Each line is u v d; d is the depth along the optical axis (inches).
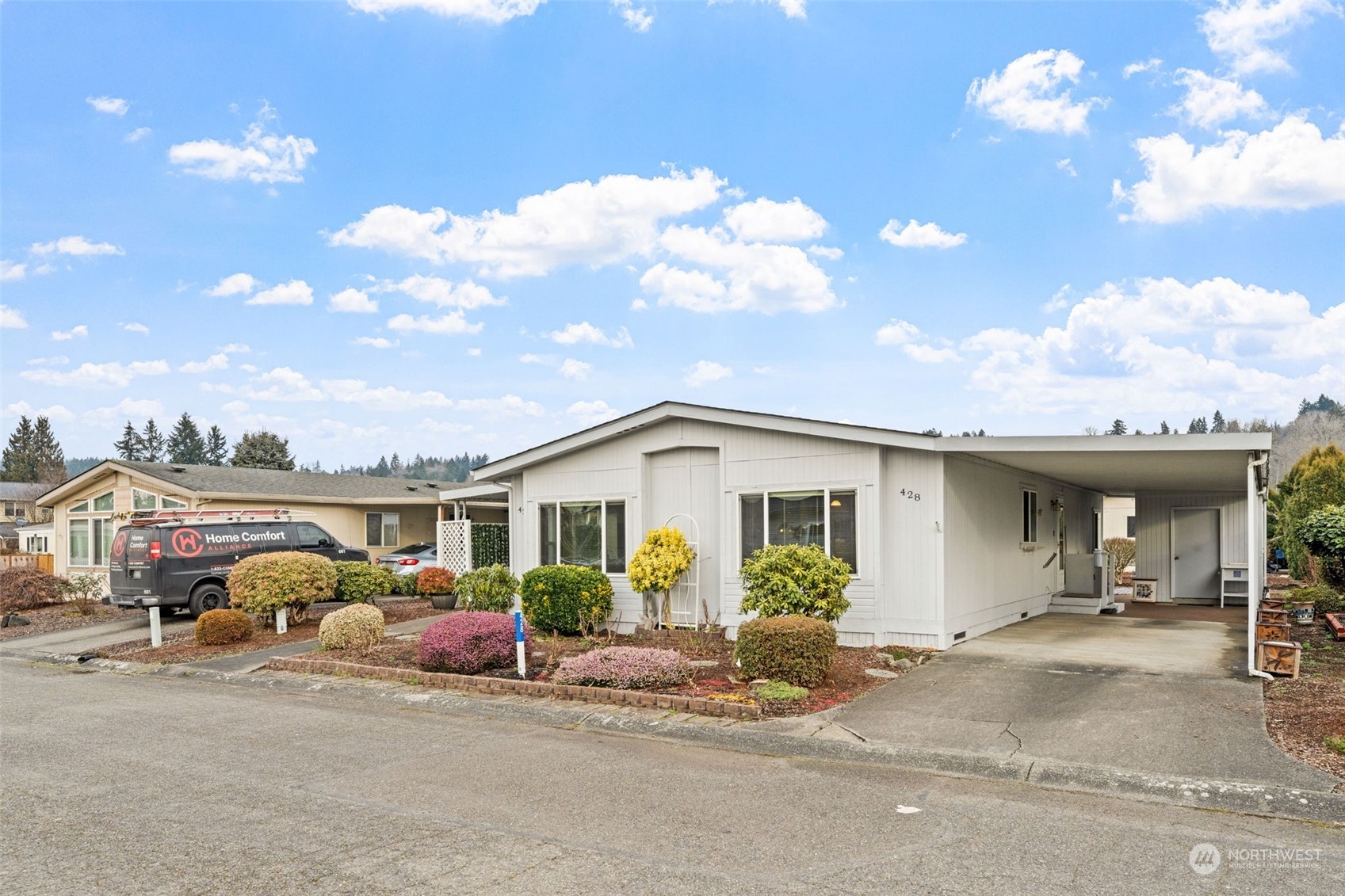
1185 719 327.9
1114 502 1264.8
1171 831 228.8
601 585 582.2
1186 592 790.5
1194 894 188.4
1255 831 229.1
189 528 730.2
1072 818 239.6
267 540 773.9
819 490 523.2
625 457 610.2
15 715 401.1
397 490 1192.8
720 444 565.6
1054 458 495.5
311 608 798.5
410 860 210.4
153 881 199.0
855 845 219.6
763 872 201.5
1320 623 567.2
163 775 290.2
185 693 460.1
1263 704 346.6
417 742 336.5
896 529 504.7
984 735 319.3
